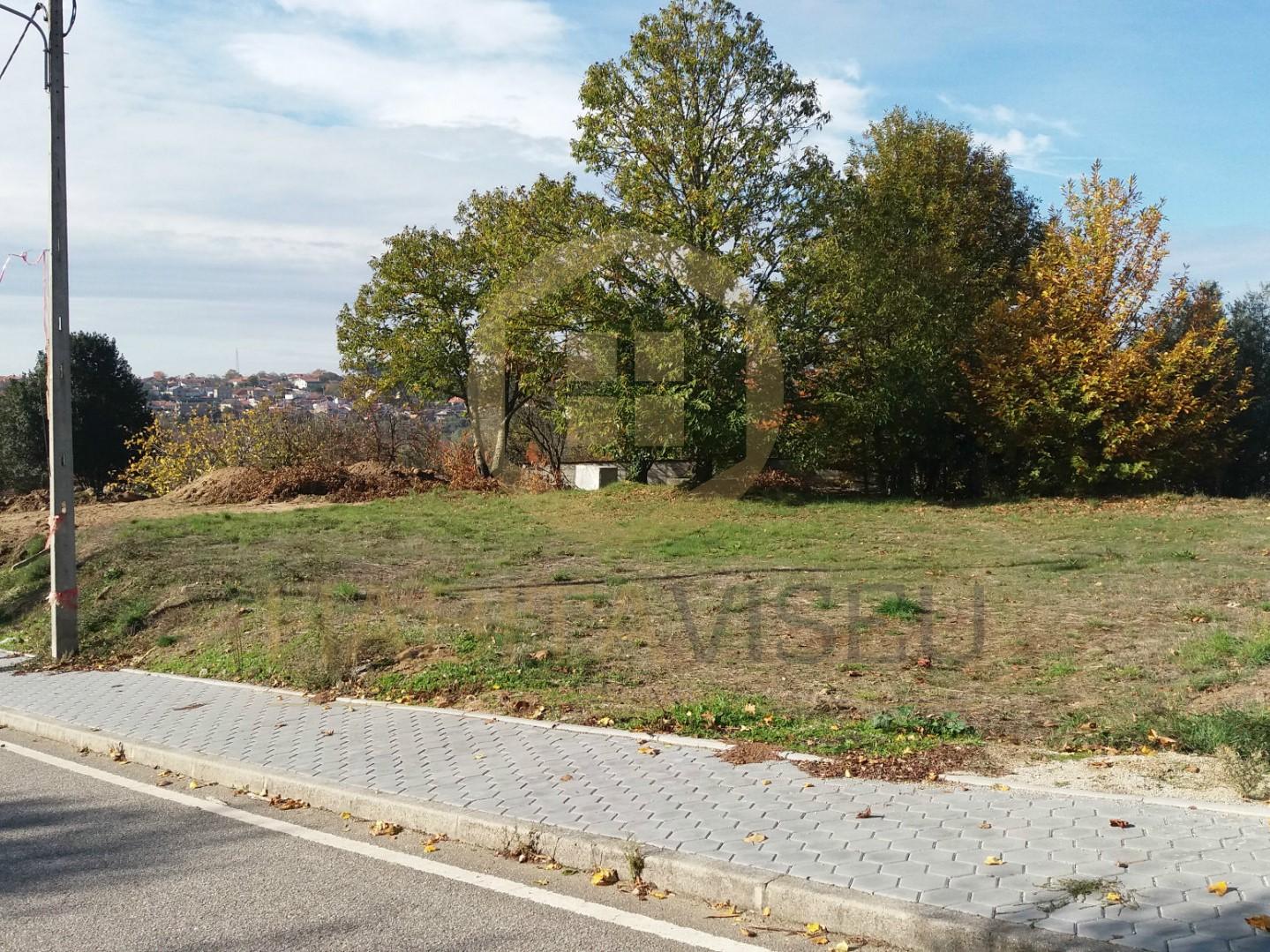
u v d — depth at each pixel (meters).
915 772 5.64
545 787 5.63
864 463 26.83
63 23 10.66
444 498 25.06
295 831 5.42
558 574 13.76
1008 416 23.97
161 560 14.77
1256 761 5.38
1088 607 10.82
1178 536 17.02
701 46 23.23
